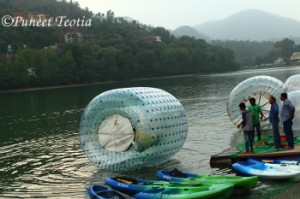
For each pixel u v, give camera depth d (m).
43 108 43.84
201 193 11.79
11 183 15.66
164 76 126.50
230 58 153.75
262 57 198.75
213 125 25.50
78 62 104.12
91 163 17.86
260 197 12.25
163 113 15.63
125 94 15.67
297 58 188.00
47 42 125.12
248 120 15.95
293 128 20.17
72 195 13.75
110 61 109.25
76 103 47.59
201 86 67.25
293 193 12.27
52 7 180.38
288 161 14.78
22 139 25.17
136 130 15.21
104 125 16.02
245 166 14.54
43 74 93.56
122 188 13.28
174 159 17.52
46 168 17.58
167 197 11.82
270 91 21.66
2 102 57.53
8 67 88.94
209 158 17.27
